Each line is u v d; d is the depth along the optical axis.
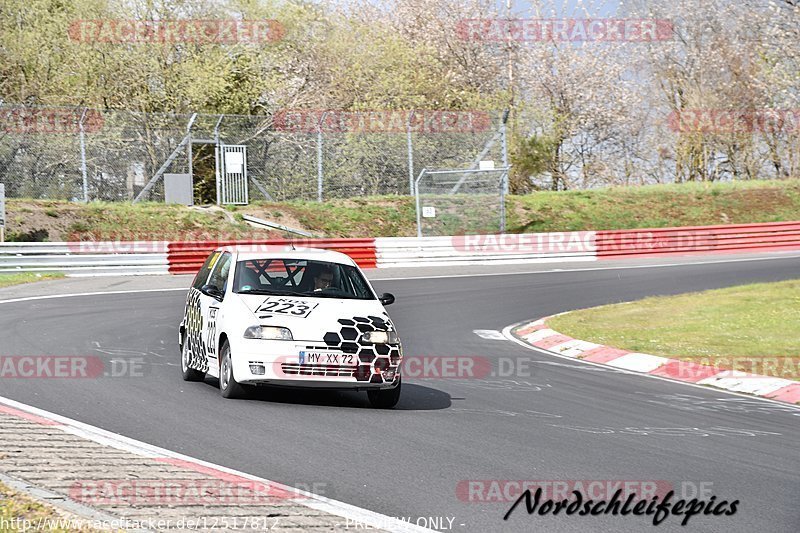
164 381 16.48
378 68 64.81
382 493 9.70
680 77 72.56
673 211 59.78
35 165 46.09
